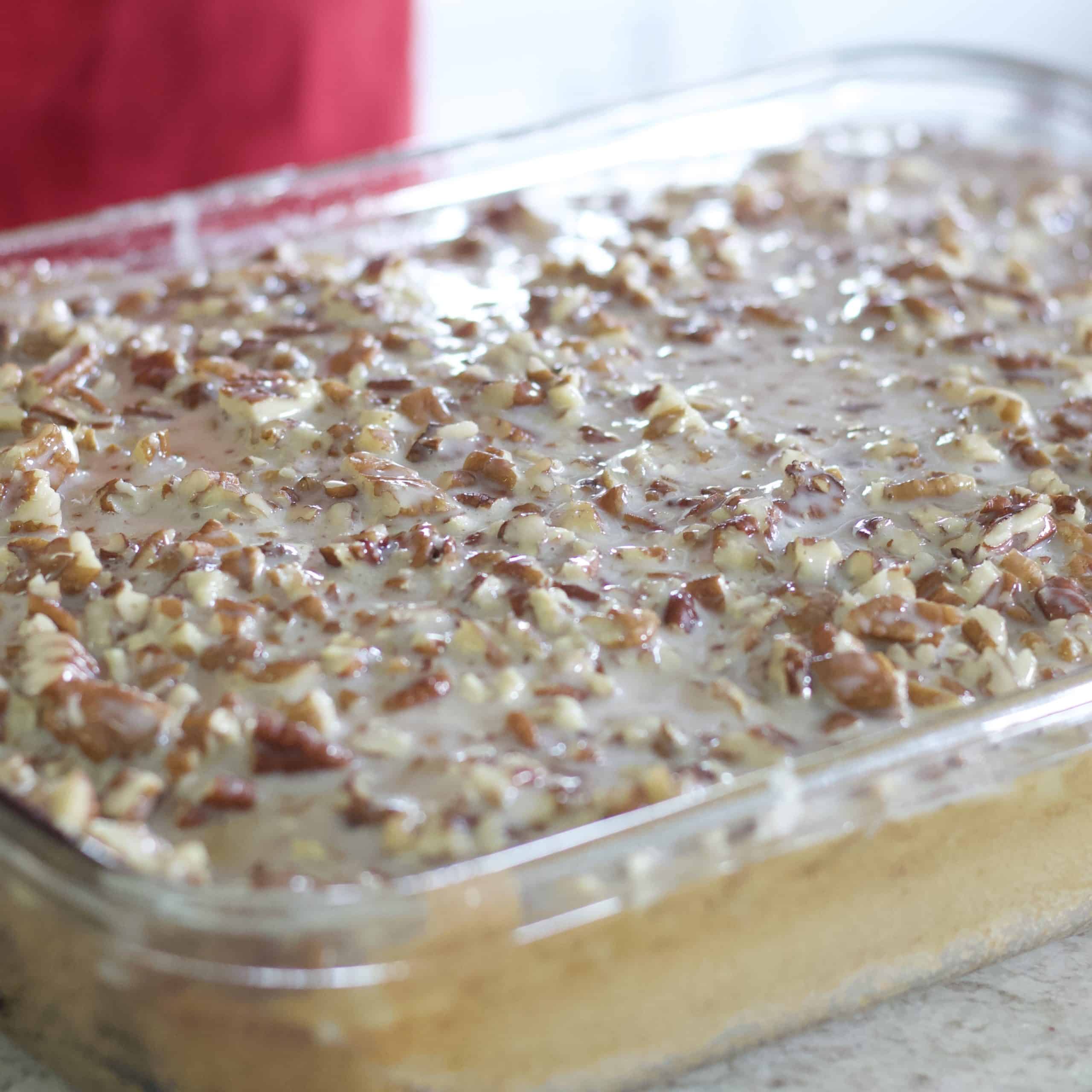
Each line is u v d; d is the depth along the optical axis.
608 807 0.61
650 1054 0.61
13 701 0.62
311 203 0.85
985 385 0.75
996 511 0.69
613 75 1.57
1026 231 0.86
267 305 0.78
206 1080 0.59
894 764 0.60
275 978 0.57
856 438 0.73
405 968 0.57
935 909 0.62
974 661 0.65
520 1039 0.59
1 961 0.61
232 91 1.06
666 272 0.81
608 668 0.64
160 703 0.62
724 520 0.68
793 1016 0.62
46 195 1.04
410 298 0.78
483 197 0.87
